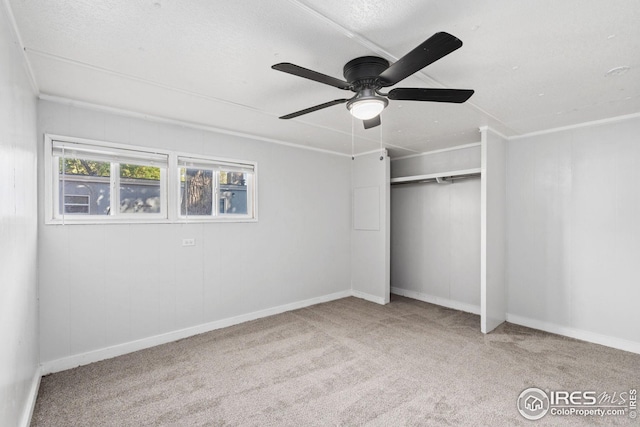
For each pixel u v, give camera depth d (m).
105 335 3.06
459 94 1.99
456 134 4.04
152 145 3.38
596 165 3.41
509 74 2.33
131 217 3.28
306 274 4.80
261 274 4.27
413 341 3.44
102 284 3.05
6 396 1.58
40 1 1.54
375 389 2.51
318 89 2.67
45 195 2.75
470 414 2.19
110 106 3.05
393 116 3.30
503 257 4.01
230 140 3.98
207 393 2.45
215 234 3.84
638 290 3.15
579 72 2.30
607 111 3.13
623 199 3.25
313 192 4.90
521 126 3.65
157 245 3.39
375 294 5.06
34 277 2.48
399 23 1.73
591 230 3.44
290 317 4.26
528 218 3.91
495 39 1.88
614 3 1.55
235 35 1.86
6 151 1.57
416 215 5.27
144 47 2.00
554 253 3.70
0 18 1.47
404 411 2.23
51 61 2.17
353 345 3.34
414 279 5.29
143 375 2.72
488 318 3.67
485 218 3.61
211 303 3.79
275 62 2.19
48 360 2.75
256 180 4.21
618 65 2.19
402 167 5.48
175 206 3.53
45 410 2.23
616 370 2.79
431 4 1.57
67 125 2.88
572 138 3.58
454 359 3.01
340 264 5.28
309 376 2.71
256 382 2.61
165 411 2.23
